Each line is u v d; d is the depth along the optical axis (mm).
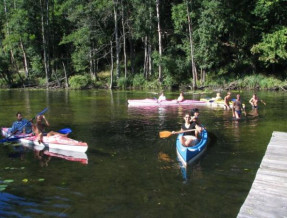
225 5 29578
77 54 35938
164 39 37438
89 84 34750
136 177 6270
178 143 8188
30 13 39438
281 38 28094
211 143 8750
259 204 4508
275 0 28281
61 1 39281
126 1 33875
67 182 6062
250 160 7254
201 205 5074
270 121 11953
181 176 6297
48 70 38656
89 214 4828
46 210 4969
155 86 32219
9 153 8039
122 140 9227
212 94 25156
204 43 29328
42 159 7512
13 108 16922
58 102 19875
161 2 34156
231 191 5574
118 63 34719
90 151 8125
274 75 31562
